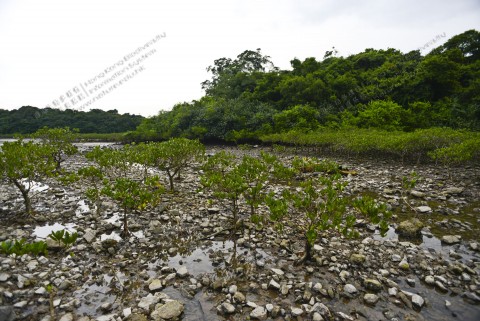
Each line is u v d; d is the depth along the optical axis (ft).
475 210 45.14
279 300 23.41
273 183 65.51
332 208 29.48
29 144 49.75
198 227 38.65
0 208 44.50
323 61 267.18
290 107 200.85
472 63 183.83
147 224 39.52
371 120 149.79
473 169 76.54
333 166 66.80
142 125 236.02
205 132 199.93
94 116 390.63
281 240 34.22
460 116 143.23
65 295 23.54
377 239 35.19
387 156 105.70
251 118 197.26
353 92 194.90
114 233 36.40
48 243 30.81
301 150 140.15
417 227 35.96
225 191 43.91
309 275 27.02
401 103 174.81
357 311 22.17
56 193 55.11
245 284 25.66
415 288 25.29
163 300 22.93
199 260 29.96
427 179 65.57
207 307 22.62
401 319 21.35
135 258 30.25
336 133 129.18
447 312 22.17
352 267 28.40
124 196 36.04
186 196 53.47
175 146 55.77
